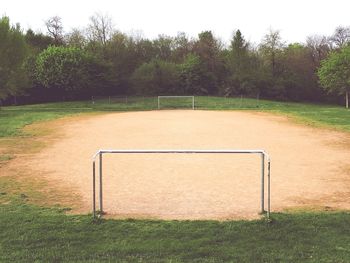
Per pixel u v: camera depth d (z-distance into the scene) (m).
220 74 70.62
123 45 70.00
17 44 43.66
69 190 12.20
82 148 19.83
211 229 8.44
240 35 69.38
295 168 15.24
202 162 16.09
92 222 8.89
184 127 27.77
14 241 7.90
